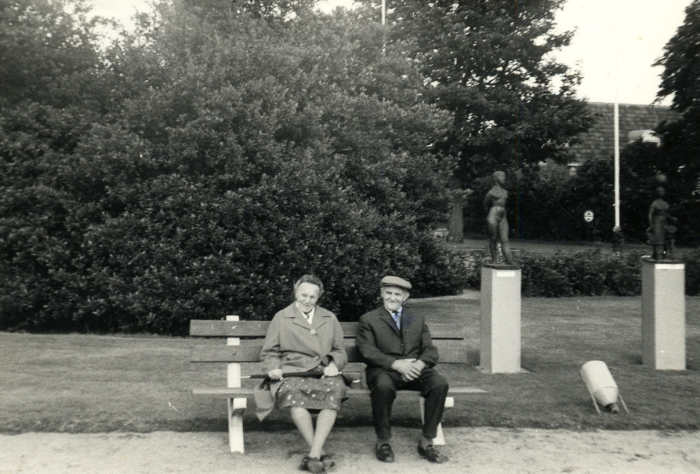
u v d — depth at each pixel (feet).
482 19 114.83
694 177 113.39
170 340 34.73
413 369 18.03
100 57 43.62
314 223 39.34
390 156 47.75
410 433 19.90
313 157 41.06
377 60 54.29
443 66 112.78
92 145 38.27
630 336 37.09
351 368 27.91
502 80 118.21
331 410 17.12
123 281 37.60
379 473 16.67
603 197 136.56
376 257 43.01
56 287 39.65
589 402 23.06
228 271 37.55
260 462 17.26
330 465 16.84
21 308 39.14
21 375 25.27
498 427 20.68
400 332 19.31
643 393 24.48
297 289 18.75
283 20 56.54
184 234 37.83
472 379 26.32
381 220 44.96
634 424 20.79
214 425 19.75
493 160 117.60
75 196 39.65
